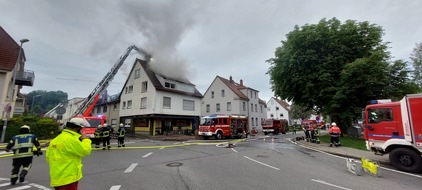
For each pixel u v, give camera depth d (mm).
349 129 21234
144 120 28547
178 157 10266
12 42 20562
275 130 35344
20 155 6031
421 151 7461
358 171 7051
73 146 3395
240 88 44188
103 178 6418
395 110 8711
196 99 33375
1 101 17516
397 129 8547
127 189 5383
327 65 18297
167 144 16891
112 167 7965
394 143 8305
